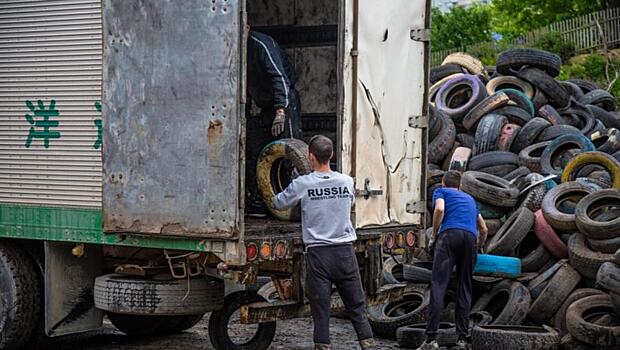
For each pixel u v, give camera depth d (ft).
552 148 46.47
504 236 39.65
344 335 38.29
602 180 42.73
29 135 31.30
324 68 37.35
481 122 49.49
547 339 33.96
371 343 28.96
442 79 56.34
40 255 33.14
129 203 28.89
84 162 30.12
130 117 28.81
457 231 34.19
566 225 38.70
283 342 36.58
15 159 31.63
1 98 31.81
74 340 36.94
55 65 30.66
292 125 35.40
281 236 28.84
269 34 38.45
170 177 28.12
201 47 27.55
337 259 28.53
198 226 27.71
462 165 47.19
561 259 39.11
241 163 27.14
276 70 34.09
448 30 132.98
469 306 34.91
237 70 27.07
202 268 29.78
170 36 28.07
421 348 34.09
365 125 31.81
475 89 52.01
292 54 37.96
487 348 34.32
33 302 32.94
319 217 28.58
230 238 27.22
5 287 32.68
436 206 34.19
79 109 30.17
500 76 55.88
